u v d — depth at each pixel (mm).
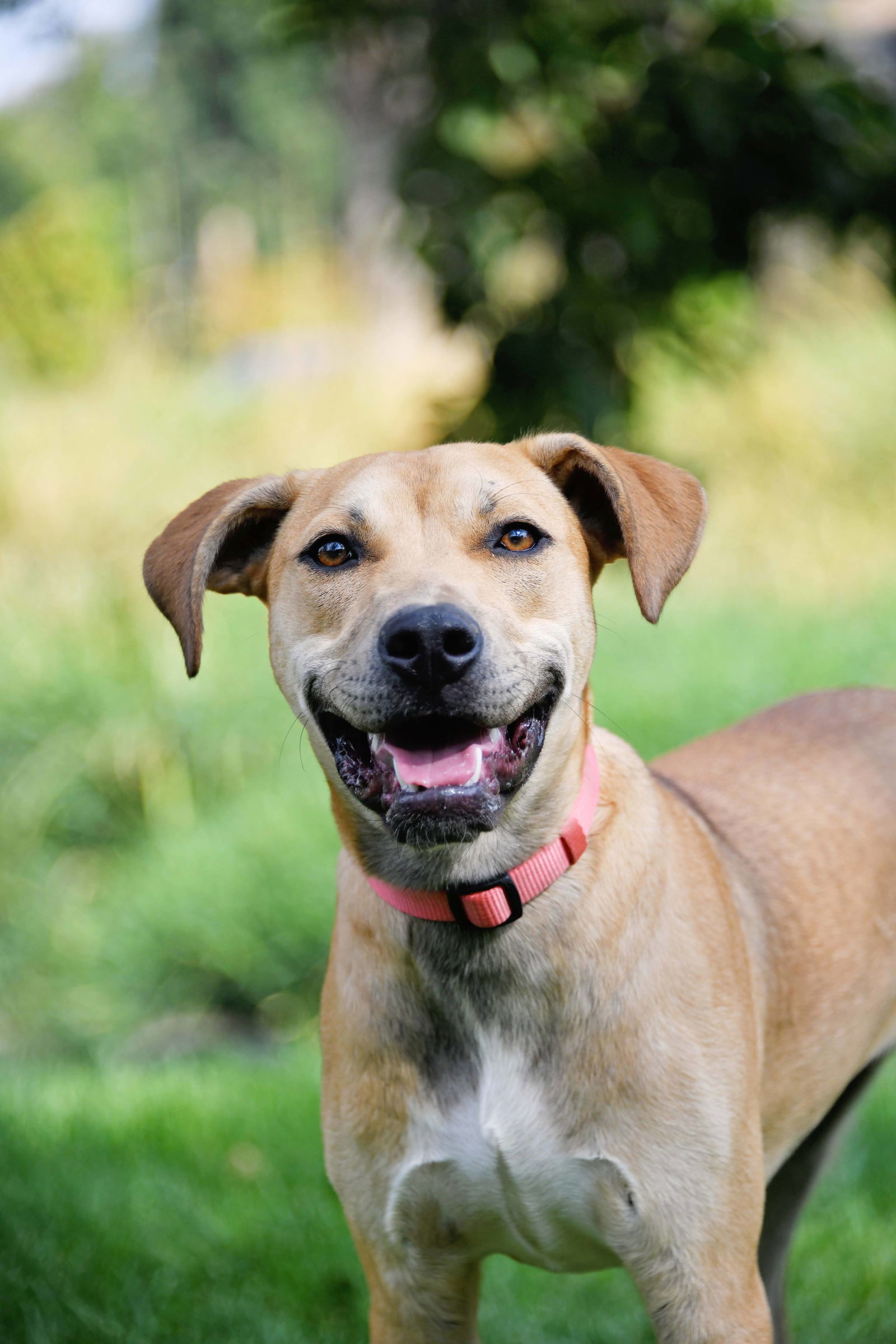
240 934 6871
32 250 12766
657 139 5395
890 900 3400
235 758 8062
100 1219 4062
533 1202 2664
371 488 2777
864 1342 3564
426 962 2680
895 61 18141
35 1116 4809
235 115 28516
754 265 5707
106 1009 6953
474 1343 2852
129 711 8086
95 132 29219
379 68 6668
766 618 9266
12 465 9734
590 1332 3645
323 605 2727
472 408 5863
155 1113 4879
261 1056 6391
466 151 5551
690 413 11406
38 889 7559
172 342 13711
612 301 5637
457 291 5746
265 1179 4391
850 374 11883
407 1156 2680
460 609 2469
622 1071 2625
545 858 2648
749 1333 2633
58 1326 3564
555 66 5312
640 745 7492
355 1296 3801
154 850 7621
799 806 3359
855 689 3900
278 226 29609
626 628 9070
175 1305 3721
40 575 9086
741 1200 2674
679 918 2770
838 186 5438
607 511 3070
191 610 2926
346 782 2660
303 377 12633
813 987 3133
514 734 2648
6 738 8055
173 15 26516
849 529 10867
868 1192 4332
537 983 2650
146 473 9711
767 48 5293
